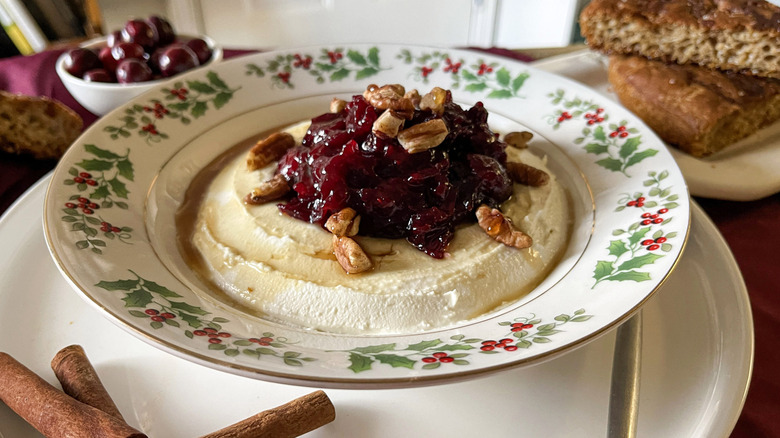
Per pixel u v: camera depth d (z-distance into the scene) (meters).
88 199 0.22
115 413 0.16
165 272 0.20
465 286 0.20
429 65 0.32
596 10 0.35
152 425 0.17
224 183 0.26
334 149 0.23
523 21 0.72
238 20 0.70
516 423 0.17
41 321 0.20
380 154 0.22
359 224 0.22
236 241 0.23
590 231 0.23
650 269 0.18
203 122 0.28
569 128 0.28
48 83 0.37
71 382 0.17
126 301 0.17
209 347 0.16
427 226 0.22
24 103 0.30
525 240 0.22
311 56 0.32
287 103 0.31
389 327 0.20
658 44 0.35
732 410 0.17
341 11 0.72
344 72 0.32
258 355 0.16
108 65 0.34
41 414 0.16
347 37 0.74
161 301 0.18
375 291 0.20
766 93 0.32
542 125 0.28
